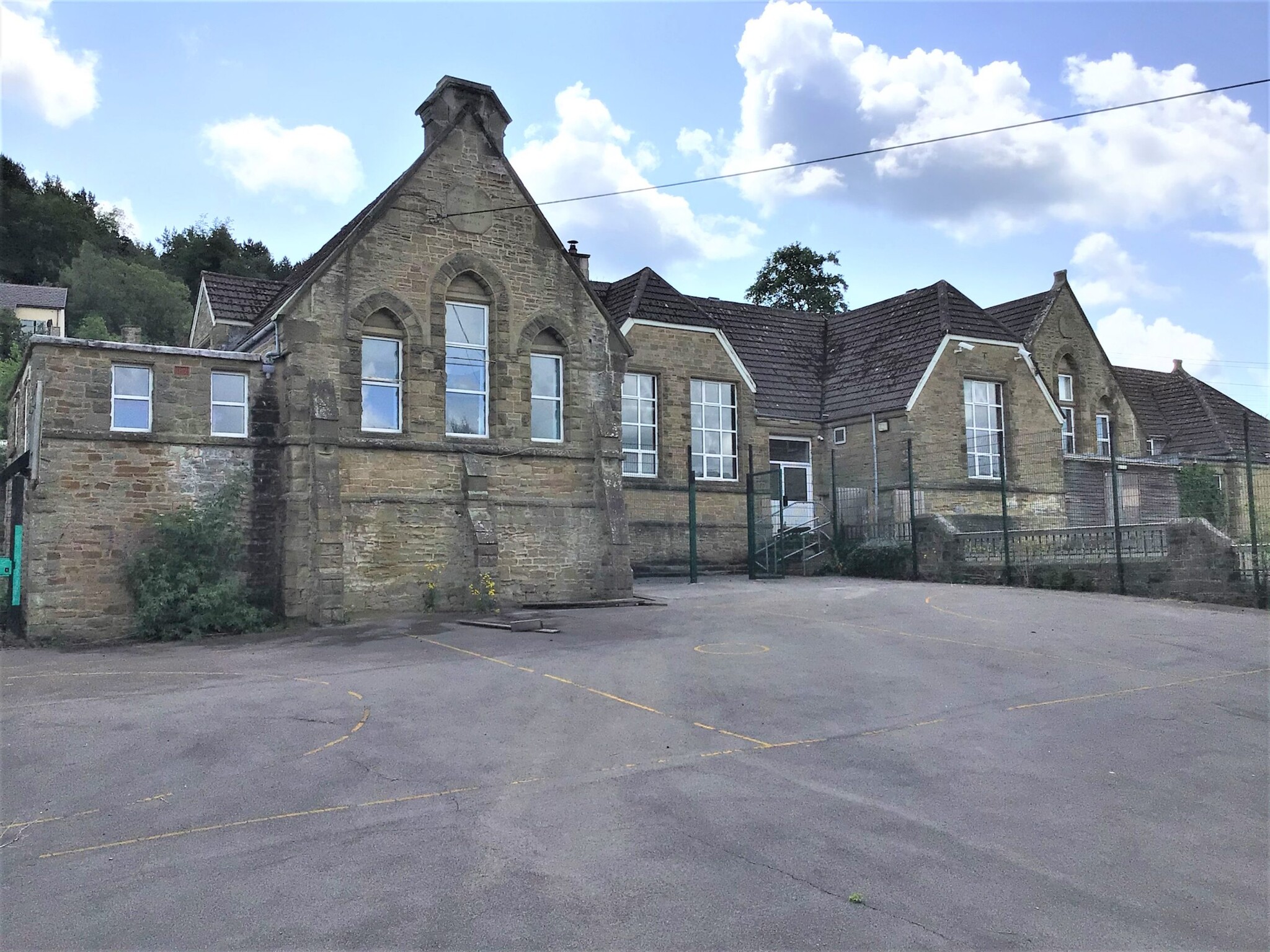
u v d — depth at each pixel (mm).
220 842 6316
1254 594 17547
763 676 11812
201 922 5137
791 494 29844
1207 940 4957
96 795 7328
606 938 4910
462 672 12164
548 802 7074
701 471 27500
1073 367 34750
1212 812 6957
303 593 17000
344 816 6809
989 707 10211
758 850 6105
